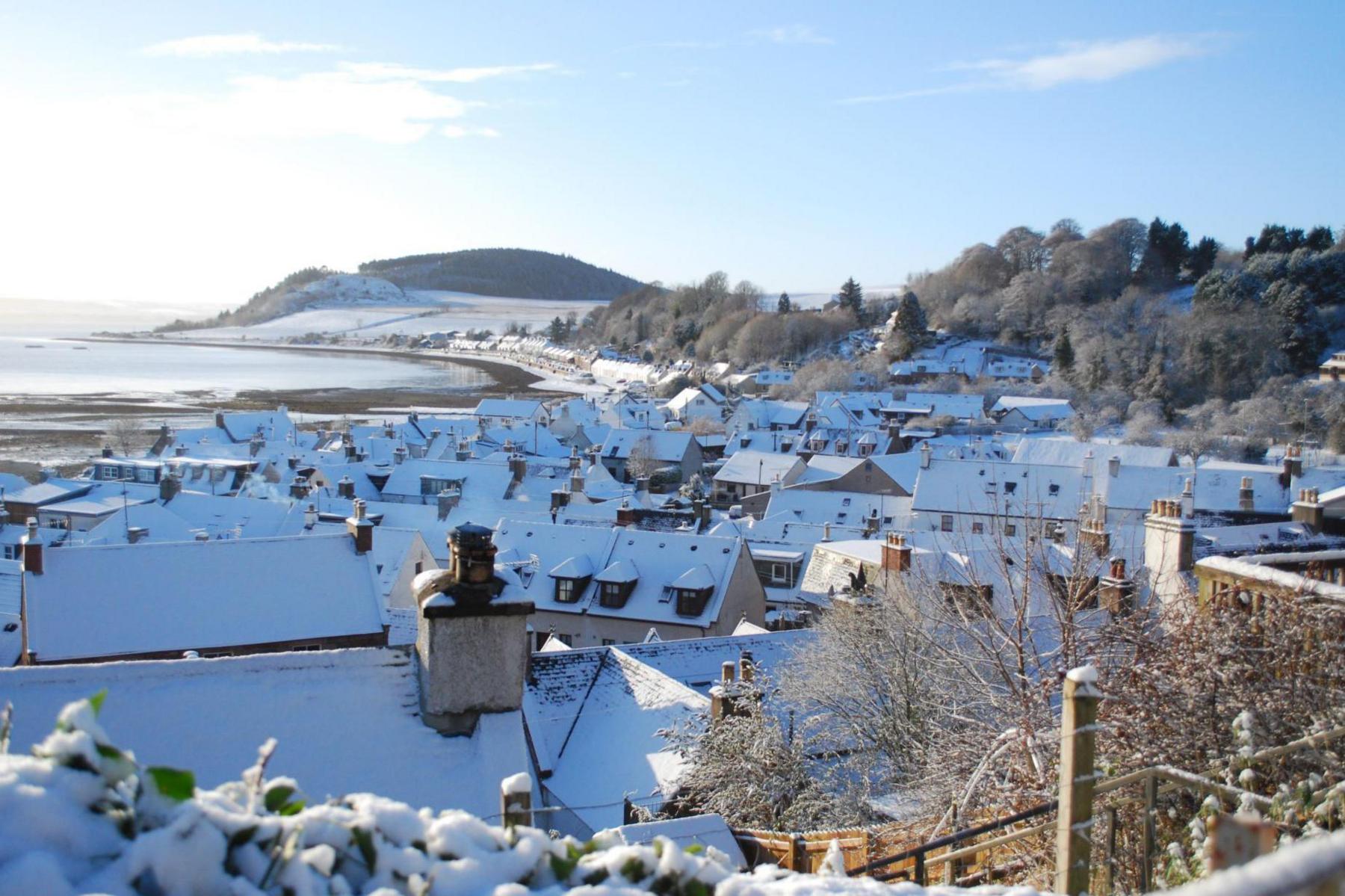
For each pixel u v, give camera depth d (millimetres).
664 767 25641
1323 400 124125
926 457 78500
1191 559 30109
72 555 35469
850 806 22594
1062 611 20688
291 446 105625
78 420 156000
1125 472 75875
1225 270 194125
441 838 5812
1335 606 13477
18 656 38156
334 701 13953
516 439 124438
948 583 26016
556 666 30938
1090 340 165375
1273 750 10766
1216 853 6145
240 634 35312
